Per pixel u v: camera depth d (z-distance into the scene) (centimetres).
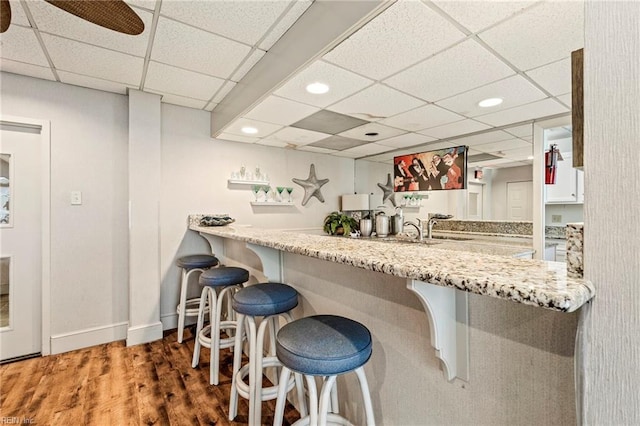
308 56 169
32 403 182
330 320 120
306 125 287
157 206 286
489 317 85
